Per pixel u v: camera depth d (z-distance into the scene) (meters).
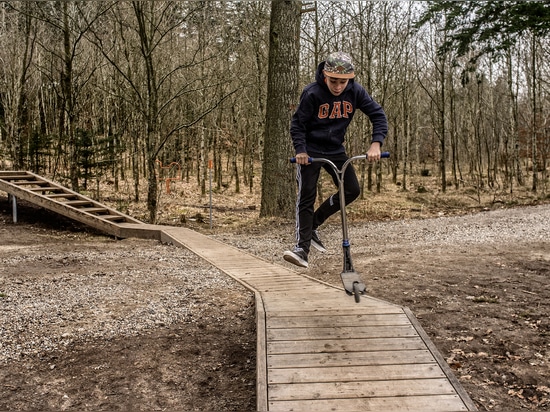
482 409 4.17
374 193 24.94
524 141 38.44
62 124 17.03
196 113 23.38
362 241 11.64
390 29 24.98
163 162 26.05
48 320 5.71
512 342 5.38
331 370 4.11
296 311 5.24
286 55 13.48
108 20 18.91
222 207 20.34
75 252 9.62
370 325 4.87
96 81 20.69
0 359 4.79
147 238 11.83
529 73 29.22
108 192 21.86
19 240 11.27
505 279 7.77
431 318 6.07
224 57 21.80
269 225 13.34
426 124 45.06
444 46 14.48
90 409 4.12
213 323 5.84
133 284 7.22
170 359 4.97
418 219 15.87
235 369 4.84
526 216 15.15
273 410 3.61
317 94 4.91
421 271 8.33
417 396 3.77
